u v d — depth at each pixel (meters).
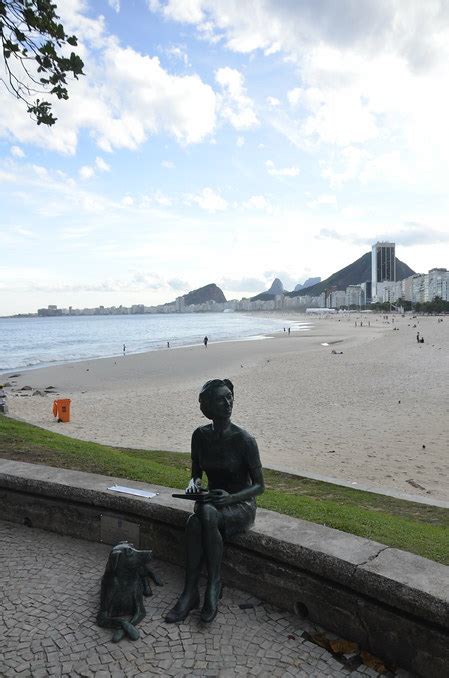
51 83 6.02
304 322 171.00
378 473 12.82
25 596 4.39
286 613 4.20
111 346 76.06
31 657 3.64
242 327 143.25
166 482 6.52
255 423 19.30
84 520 5.47
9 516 5.96
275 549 4.20
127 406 24.38
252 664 3.60
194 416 21.50
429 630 3.38
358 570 3.72
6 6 5.48
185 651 3.72
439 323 117.25
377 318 185.50
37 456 7.57
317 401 24.08
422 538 5.42
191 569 4.20
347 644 3.78
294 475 10.70
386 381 30.05
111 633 3.92
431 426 18.25
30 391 31.44
